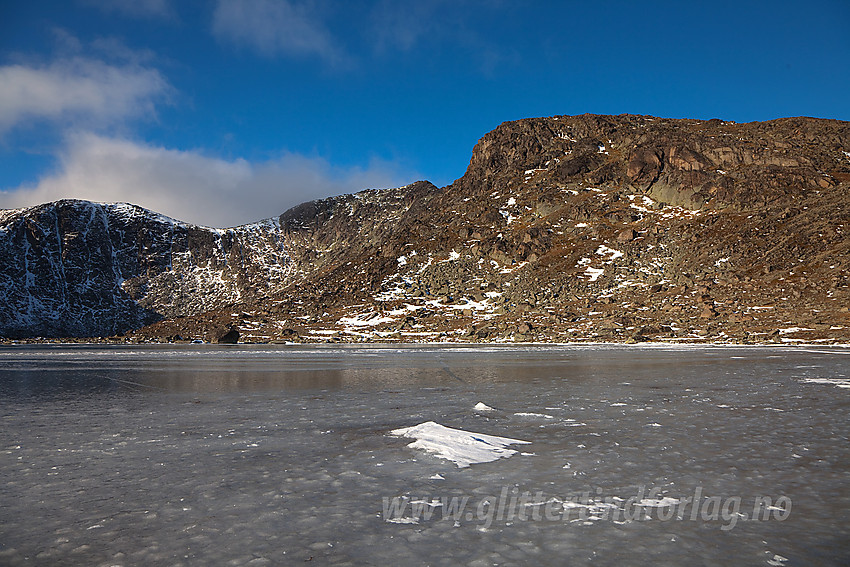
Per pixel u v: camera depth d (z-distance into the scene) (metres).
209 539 6.93
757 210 103.81
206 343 91.88
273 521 7.58
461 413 17.12
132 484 9.39
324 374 31.84
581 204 127.50
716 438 12.96
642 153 131.88
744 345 59.34
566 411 17.33
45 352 65.00
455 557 6.33
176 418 16.53
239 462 10.96
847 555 6.34
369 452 11.79
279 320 107.25
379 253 135.88
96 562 6.23
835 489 8.89
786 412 16.64
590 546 6.66
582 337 73.94
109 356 54.47
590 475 9.85
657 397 20.48
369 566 6.08
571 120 166.50
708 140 129.38
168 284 193.12
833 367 32.38
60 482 9.54
